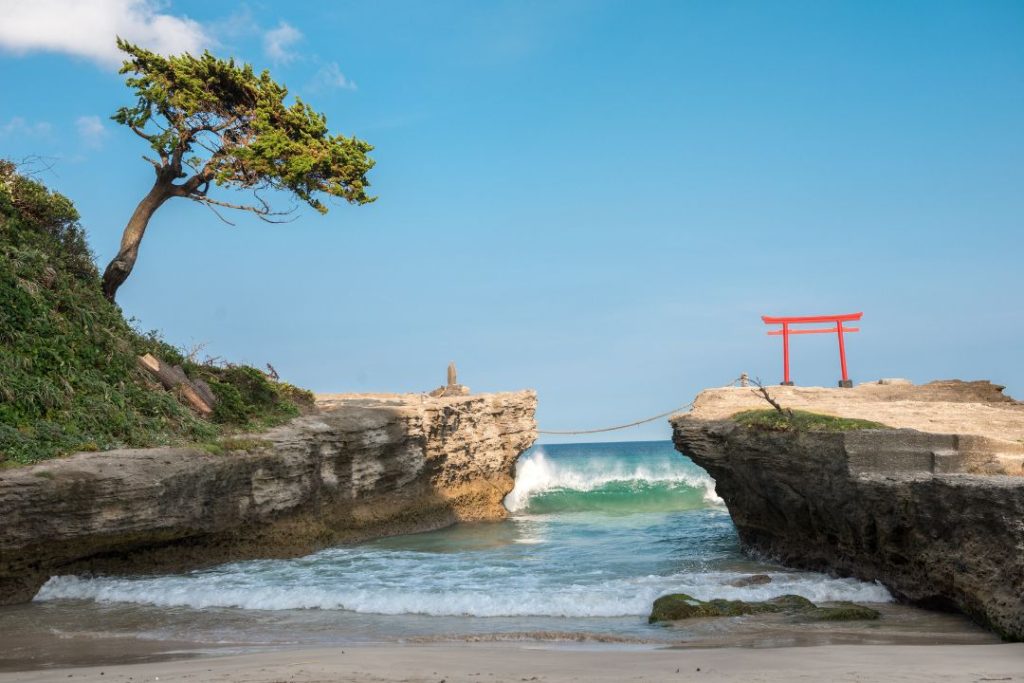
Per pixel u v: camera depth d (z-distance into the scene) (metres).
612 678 7.06
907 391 22.95
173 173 26.81
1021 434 16.64
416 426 29.27
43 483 14.53
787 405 21.19
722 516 32.44
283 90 27.58
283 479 21.89
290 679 7.10
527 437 36.69
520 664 8.08
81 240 23.45
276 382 28.08
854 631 11.27
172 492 17.33
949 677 6.88
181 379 22.61
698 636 11.09
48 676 7.86
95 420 17.84
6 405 16.33
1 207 21.09
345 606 13.98
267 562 20.00
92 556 16.61
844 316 28.61
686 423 21.83
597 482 43.38
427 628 12.16
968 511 11.29
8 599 14.69
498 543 24.31
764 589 14.50
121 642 11.28
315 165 27.06
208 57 26.39
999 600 10.44
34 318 18.73
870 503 14.23
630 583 15.51
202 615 13.45
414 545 24.11
